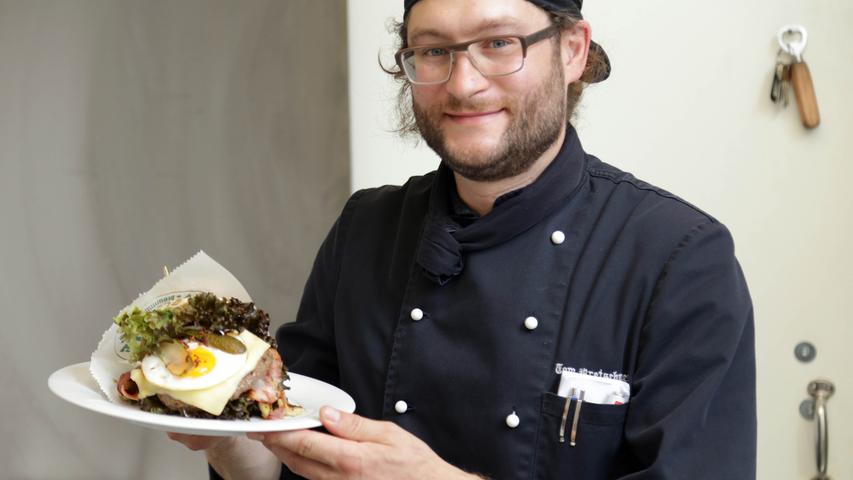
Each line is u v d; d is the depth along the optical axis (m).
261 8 2.49
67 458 2.63
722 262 1.18
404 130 1.51
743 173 1.86
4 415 2.63
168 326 1.12
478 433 1.21
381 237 1.40
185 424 1.02
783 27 1.82
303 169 2.52
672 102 1.87
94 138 2.56
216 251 2.56
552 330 1.21
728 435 1.13
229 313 1.15
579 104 1.49
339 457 1.08
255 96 2.51
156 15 2.52
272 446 1.11
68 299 2.61
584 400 1.16
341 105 2.49
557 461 1.17
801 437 1.87
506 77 1.14
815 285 1.85
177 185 2.56
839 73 1.81
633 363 1.17
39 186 2.58
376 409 1.31
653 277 1.17
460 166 1.18
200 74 2.52
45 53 2.54
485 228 1.25
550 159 1.26
